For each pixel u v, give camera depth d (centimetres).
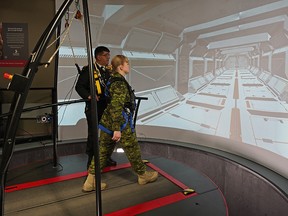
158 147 393
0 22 371
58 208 200
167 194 223
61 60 391
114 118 202
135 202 207
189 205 203
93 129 139
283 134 250
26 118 370
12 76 120
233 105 322
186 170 288
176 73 387
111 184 244
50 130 409
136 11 385
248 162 290
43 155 367
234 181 291
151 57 402
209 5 337
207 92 355
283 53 248
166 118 405
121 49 409
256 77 288
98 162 137
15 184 246
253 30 291
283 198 211
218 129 344
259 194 251
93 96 141
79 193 226
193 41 363
